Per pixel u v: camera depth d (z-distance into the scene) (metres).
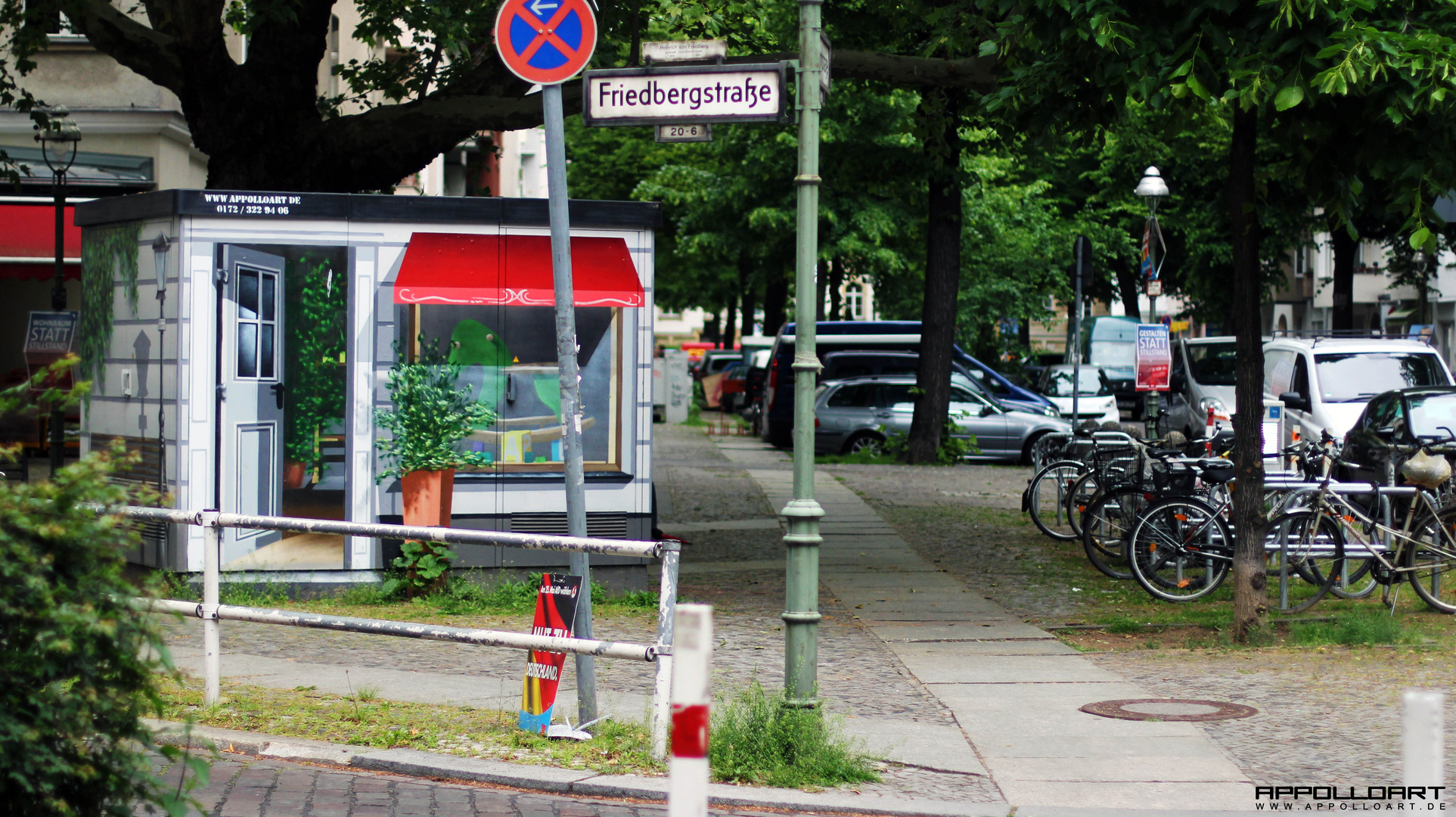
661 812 5.88
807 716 6.52
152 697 4.17
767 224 34.12
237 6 14.05
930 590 12.12
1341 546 10.95
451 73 15.80
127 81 21.78
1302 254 57.31
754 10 13.84
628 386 11.52
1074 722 7.50
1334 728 7.36
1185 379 24.81
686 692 3.60
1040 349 73.50
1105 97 9.35
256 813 5.62
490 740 6.85
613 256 11.31
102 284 12.07
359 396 11.32
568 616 6.92
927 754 6.80
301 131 14.11
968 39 13.46
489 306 11.38
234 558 11.22
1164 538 11.57
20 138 21.48
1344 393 18.06
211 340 11.13
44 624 3.86
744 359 48.47
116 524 4.07
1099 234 44.38
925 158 24.53
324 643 9.49
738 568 13.33
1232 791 6.18
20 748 3.78
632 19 14.09
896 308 38.50
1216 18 8.85
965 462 25.47
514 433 11.43
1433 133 8.74
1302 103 8.92
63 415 16.23
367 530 7.07
